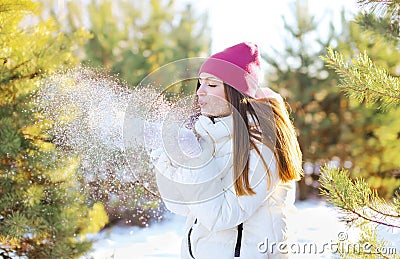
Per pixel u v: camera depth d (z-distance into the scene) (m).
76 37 3.07
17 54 2.91
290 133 2.18
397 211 2.33
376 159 5.33
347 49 5.60
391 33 2.50
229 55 2.05
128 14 6.18
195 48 6.31
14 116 2.78
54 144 2.65
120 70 5.70
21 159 2.81
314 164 5.79
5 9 2.88
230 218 1.96
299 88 5.91
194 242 2.08
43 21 3.15
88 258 2.94
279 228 2.09
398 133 5.21
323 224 4.32
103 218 2.93
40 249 2.84
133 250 3.68
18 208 2.84
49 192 2.79
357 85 2.41
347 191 2.36
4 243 2.88
